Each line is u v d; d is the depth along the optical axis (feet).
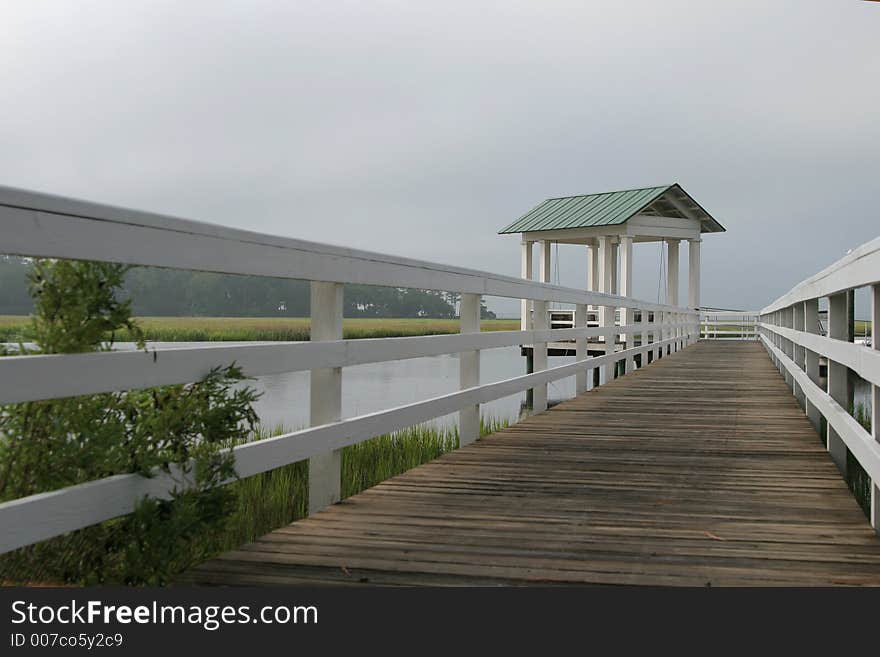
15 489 8.75
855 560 10.47
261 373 11.32
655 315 55.26
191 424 9.78
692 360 53.78
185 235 9.62
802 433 21.68
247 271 10.82
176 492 9.67
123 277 9.09
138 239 8.86
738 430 22.29
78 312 8.55
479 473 16.38
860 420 32.42
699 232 88.17
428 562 10.34
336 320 13.57
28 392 7.71
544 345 26.50
